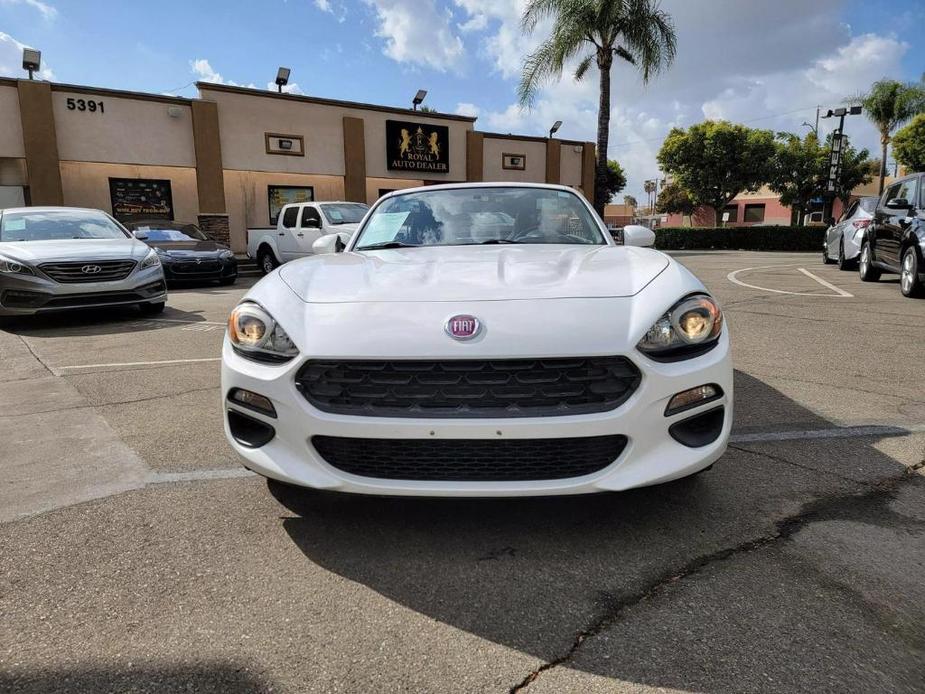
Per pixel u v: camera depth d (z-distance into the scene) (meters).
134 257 7.71
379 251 3.36
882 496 2.71
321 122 17.64
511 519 2.57
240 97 16.39
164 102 15.29
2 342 6.53
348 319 2.32
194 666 1.76
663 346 2.24
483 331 2.20
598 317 2.26
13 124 13.72
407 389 2.21
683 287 2.42
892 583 2.08
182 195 16.84
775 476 2.93
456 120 19.95
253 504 2.74
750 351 5.48
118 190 15.98
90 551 2.37
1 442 3.57
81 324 7.59
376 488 2.23
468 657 1.78
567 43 18.34
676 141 37.47
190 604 2.04
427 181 20.02
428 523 2.55
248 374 2.36
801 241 28.97
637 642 1.83
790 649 1.79
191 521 2.60
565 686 1.67
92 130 14.52
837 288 9.77
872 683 1.65
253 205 17.98
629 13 18.25
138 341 6.52
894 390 4.29
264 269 14.66
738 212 50.00
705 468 2.33
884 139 34.19
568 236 3.61
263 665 1.76
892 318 6.96
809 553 2.27
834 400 4.09
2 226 8.10
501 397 2.18
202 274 11.77
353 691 1.66
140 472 3.11
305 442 2.27
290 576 2.20
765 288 9.84
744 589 2.07
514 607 2.01
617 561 2.25
